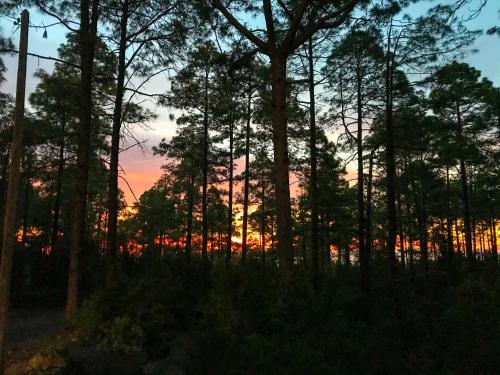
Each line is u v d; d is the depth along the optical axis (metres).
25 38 7.50
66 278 17.14
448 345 5.81
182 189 34.06
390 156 17.33
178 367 6.32
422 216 29.53
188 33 14.79
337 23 10.16
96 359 6.96
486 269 16.70
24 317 13.71
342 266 21.53
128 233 47.41
